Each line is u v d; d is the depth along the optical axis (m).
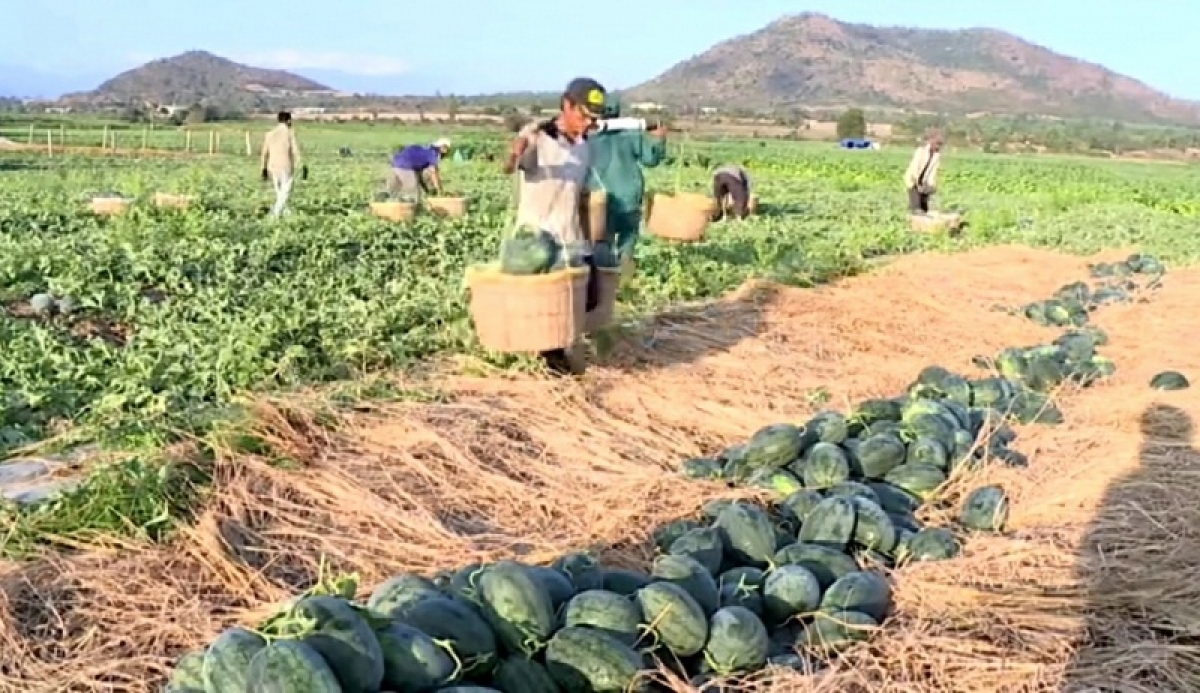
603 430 9.48
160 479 7.35
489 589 4.91
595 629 4.96
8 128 96.62
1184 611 5.97
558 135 10.55
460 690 4.30
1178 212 42.41
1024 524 7.20
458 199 26.09
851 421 8.59
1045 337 14.40
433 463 8.38
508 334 10.00
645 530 7.09
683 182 45.41
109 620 6.01
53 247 16.92
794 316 14.88
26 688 5.31
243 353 10.76
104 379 10.51
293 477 7.88
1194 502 7.30
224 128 113.94
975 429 8.84
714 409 10.23
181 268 16.08
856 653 5.44
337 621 4.18
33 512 7.10
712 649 5.16
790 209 34.06
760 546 6.36
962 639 5.60
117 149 69.56
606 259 11.00
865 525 6.64
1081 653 5.58
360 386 10.17
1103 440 8.88
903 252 23.03
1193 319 15.34
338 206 27.75
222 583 6.47
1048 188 52.28
